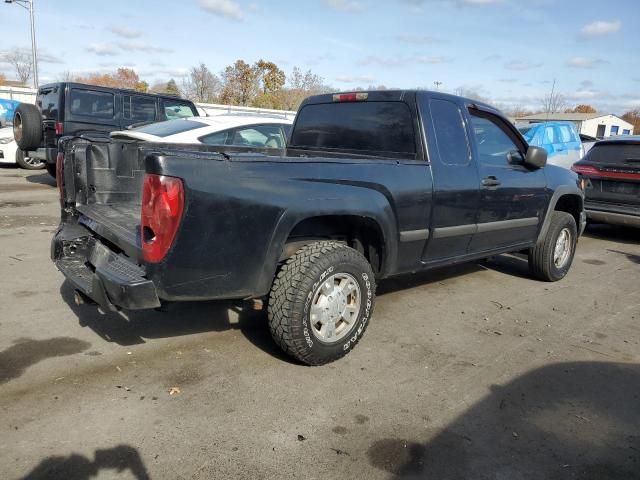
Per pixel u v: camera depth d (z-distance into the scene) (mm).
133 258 3244
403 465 2689
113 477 2494
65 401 3109
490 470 2688
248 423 2979
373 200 3807
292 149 5469
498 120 5160
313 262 3455
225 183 3057
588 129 51281
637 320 4941
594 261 7383
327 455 2734
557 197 5816
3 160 14102
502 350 4129
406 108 4430
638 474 2709
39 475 2482
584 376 3744
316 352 3561
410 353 3992
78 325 4191
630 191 8227
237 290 3273
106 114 10430
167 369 3555
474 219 4781
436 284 5836
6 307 4484
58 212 8688
